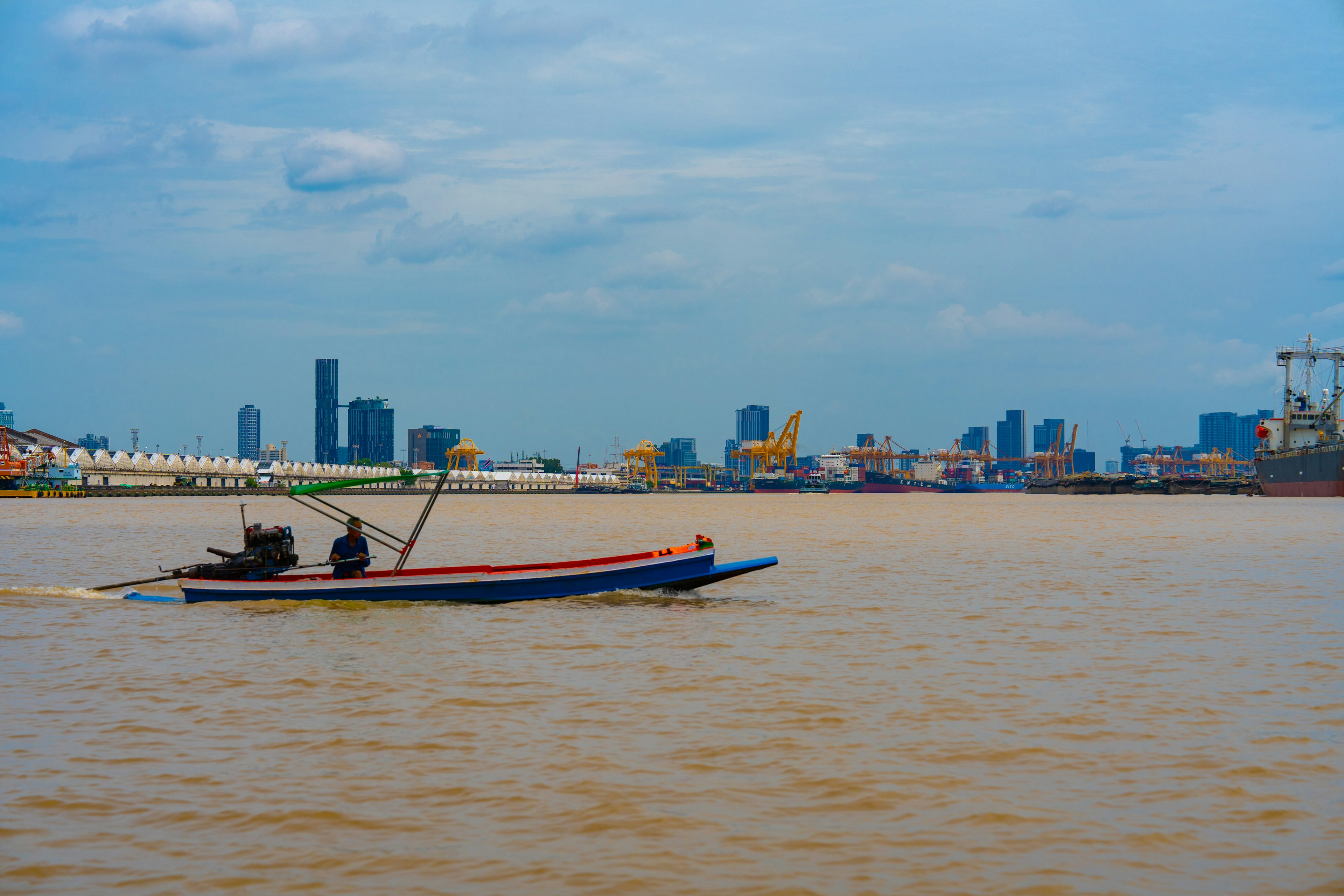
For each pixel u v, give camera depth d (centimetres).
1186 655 2267
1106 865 1093
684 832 1180
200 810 1241
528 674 2052
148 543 6838
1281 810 1248
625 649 2356
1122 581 3950
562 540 7412
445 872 1073
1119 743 1531
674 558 3228
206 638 2514
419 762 1431
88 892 1023
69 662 2184
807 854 1120
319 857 1106
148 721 1661
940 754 1472
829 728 1619
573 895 1021
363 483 3152
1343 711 1725
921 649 2361
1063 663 2170
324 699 1831
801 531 8625
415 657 2253
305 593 3092
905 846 1144
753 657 2253
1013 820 1216
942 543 6644
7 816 1217
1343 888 1037
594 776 1371
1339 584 3803
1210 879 1060
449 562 5269
